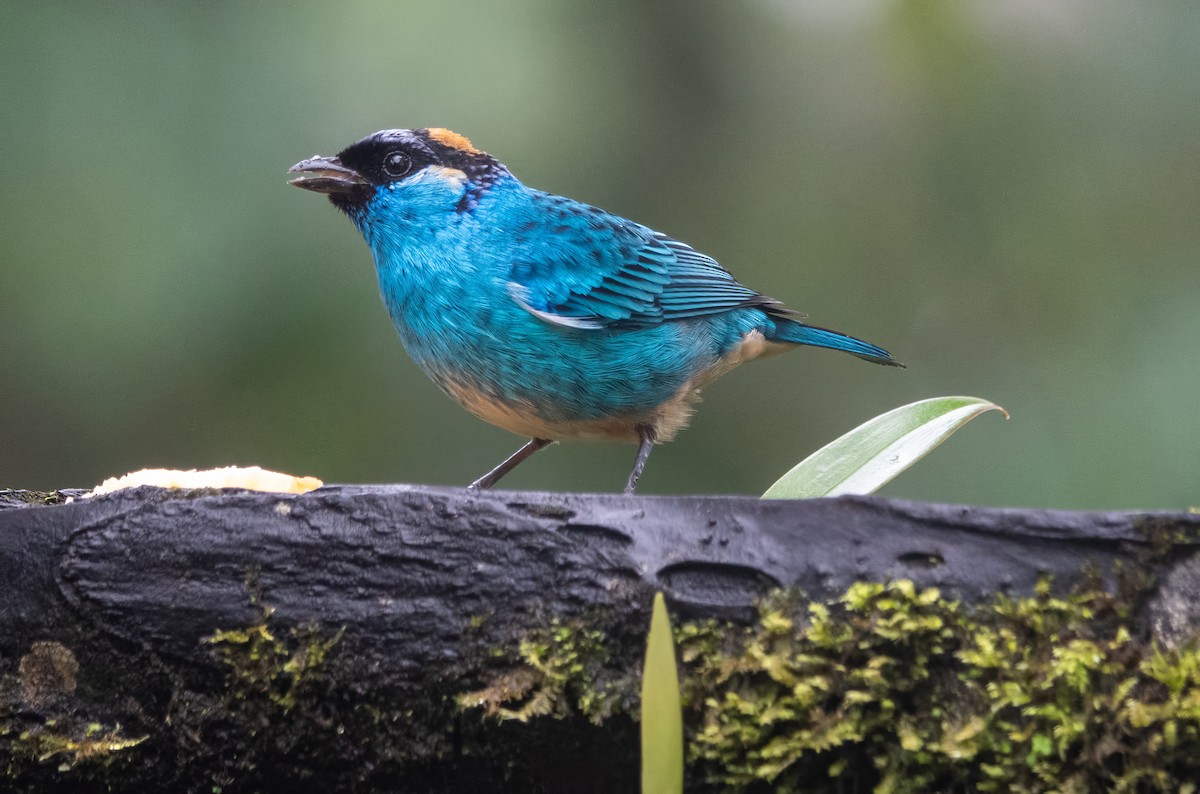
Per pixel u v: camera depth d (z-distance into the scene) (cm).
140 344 1145
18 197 1119
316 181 846
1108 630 471
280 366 1190
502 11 1221
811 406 1365
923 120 1375
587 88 1300
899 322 1360
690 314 885
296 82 1162
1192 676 458
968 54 1361
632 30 1350
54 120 1130
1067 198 1335
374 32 1173
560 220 852
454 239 825
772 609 483
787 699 478
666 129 1366
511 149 1224
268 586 510
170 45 1151
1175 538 475
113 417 1177
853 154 1388
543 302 827
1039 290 1330
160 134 1144
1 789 520
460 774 503
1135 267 1312
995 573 478
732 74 1390
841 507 495
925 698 475
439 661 498
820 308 1370
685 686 482
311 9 1174
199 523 516
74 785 520
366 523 509
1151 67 1331
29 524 521
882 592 478
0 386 1150
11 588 518
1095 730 462
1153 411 1241
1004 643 470
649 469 1337
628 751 491
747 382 1371
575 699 489
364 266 1185
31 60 1133
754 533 493
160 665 514
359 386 1216
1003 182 1353
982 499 1243
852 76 1389
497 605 498
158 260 1133
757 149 1386
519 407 846
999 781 465
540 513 504
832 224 1381
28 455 1172
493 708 490
